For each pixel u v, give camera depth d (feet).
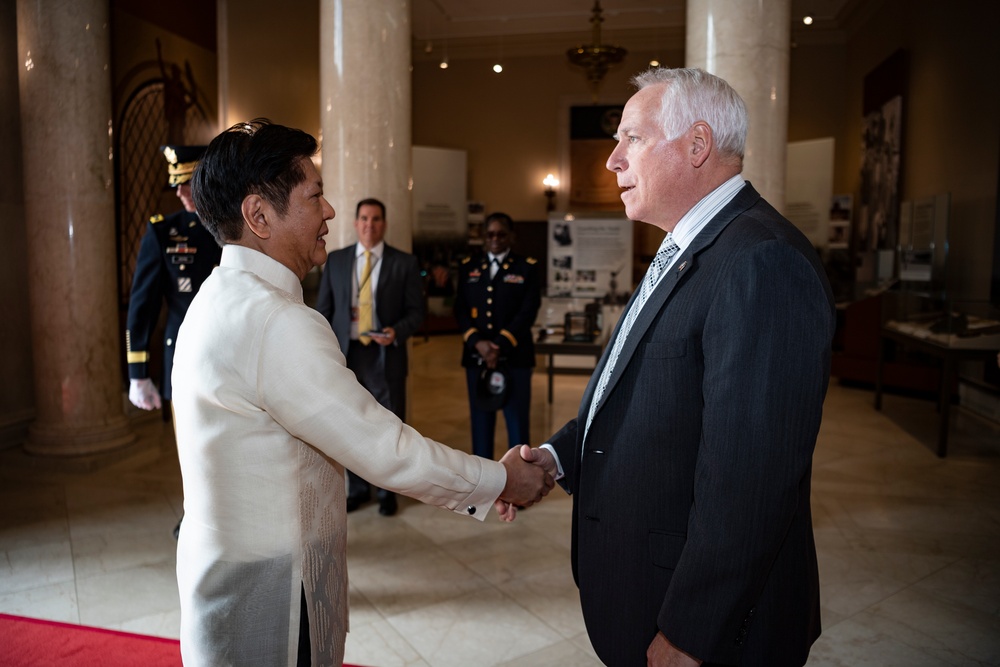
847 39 40.60
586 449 4.94
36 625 9.30
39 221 16.15
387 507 13.35
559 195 45.57
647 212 4.89
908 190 30.78
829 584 10.69
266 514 4.13
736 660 4.13
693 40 13.74
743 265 4.06
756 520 3.91
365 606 9.94
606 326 27.66
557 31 42.57
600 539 4.82
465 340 13.93
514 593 10.34
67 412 16.47
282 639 4.15
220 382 4.05
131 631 9.18
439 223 42.24
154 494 14.49
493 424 14.15
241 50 27.09
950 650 8.87
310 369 4.02
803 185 36.60
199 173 4.33
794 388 3.90
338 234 15.69
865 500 14.34
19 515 13.33
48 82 15.79
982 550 11.94
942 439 17.21
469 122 46.06
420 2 38.24
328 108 15.69
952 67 26.30
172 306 11.64
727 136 4.64
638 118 4.77
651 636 4.63
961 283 25.44
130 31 22.20
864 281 35.14
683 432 4.45
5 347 17.97
